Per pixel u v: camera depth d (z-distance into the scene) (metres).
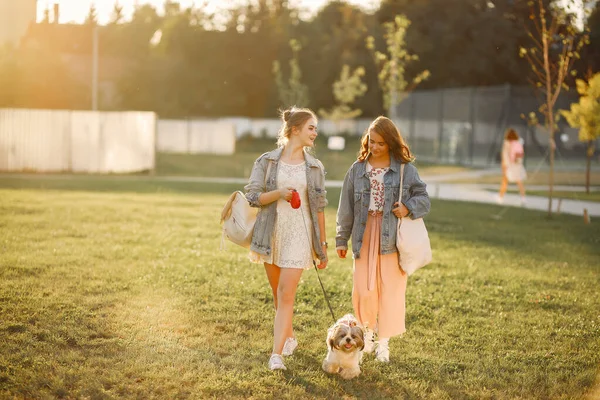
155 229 11.80
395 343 5.91
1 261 8.32
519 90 34.38
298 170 5.34
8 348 5.23
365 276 5.41
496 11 54.62
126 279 7.78
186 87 61.12
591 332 6.35
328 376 5.00
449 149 36.75
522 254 10.41
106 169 27.92
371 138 5.42
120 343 5.52
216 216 13.95
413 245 5.31
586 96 19.48
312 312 6.78
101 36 60.19
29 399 4.41
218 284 7.67
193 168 30.42
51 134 27.22
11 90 43.94
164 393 4.59
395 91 28.27
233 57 62.88
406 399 4.68
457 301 7.37
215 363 5.16
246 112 64.25
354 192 5.46
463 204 17.77
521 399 4.71
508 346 5.91
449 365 5.36
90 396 4.48
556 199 19.47
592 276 8.85
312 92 62.59
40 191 18.28
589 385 4.99
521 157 17.77
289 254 5.27
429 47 53.97
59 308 6.40
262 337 5.90
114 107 57.50
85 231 11.21
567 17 14.69
